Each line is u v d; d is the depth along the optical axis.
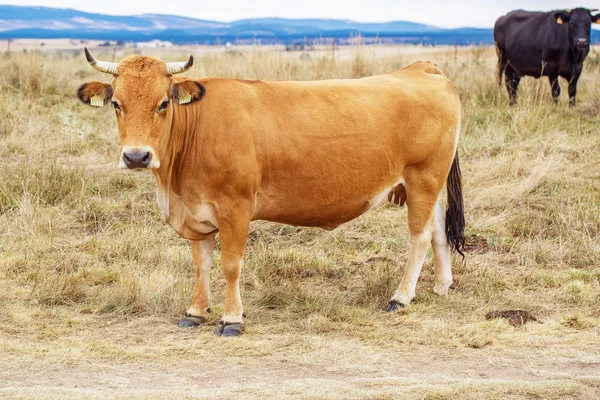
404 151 6.19
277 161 5.70
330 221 6.13
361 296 6.44
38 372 4.73
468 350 5.21
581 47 12.67
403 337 5.47
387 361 5.00
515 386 4.43
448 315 6.00
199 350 5.22
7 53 18.69
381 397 4.26
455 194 6.52
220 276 6.82
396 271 7.00
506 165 9.46
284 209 5.90
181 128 5.46
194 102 5.37
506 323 5.70
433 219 6.49
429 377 4.67
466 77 14.69
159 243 7.48
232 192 5.52
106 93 5.39
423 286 6.73
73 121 10.74
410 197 6.31
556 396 4.34
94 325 5.75
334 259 7.32
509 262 7.20
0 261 6.92
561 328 5.64
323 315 5.96
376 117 6.00
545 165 9.30
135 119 5.17
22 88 13.55
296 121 5.74
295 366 4.91
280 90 5.81
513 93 13.52
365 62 15.05
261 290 6.41
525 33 13.81
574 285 6.44
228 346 5.29
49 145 9.87
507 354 5.12
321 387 4.41
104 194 8.75
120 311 6.00
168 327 5.75
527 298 6.29
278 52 15.99
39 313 5.90
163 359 5.03
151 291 6.25
